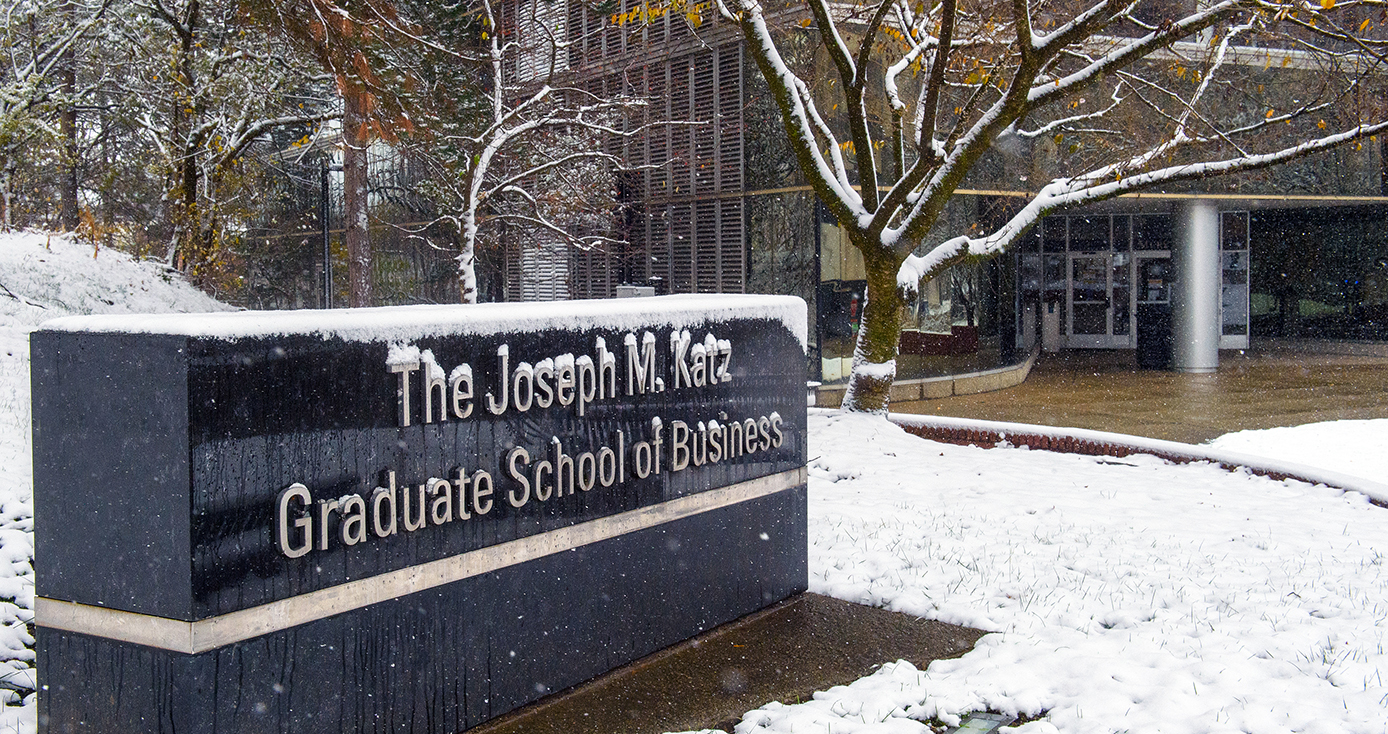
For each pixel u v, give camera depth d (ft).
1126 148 54.75
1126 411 59.00
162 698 12.31
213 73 64.75
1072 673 17.44
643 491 18.38
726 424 20.22
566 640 16.96
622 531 17.95
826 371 62.23
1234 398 64.03
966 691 16.63
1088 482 34.30
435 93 56.24
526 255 79.20
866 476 34.91
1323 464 42.34
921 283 44.45
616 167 65.46
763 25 41.96
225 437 12.31
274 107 67.97
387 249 86.53
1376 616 20.38
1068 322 98.37
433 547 14.82
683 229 67.46
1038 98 36.55
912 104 61.46
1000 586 22.31
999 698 16.39
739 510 20.59
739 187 63.93
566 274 75.92
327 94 66.74
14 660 17.89
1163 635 19.26
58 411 12.82
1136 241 96.68
